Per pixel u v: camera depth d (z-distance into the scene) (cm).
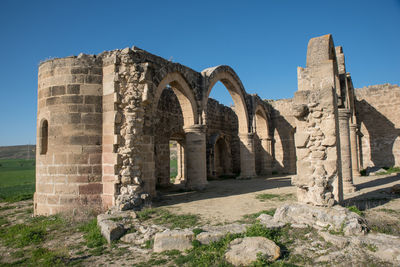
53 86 1103
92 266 571
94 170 1069
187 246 614
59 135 1075
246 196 1280
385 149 2334
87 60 1103
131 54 1123
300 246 590
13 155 10175
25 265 602
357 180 1712
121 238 710
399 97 2300
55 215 1005
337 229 639
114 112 1064
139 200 1040
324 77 977
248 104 2222
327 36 1012
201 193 1443
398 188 1142
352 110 1897
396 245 540
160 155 1961
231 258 528
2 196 1661
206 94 1666
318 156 841
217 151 2823
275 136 2736
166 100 2059
